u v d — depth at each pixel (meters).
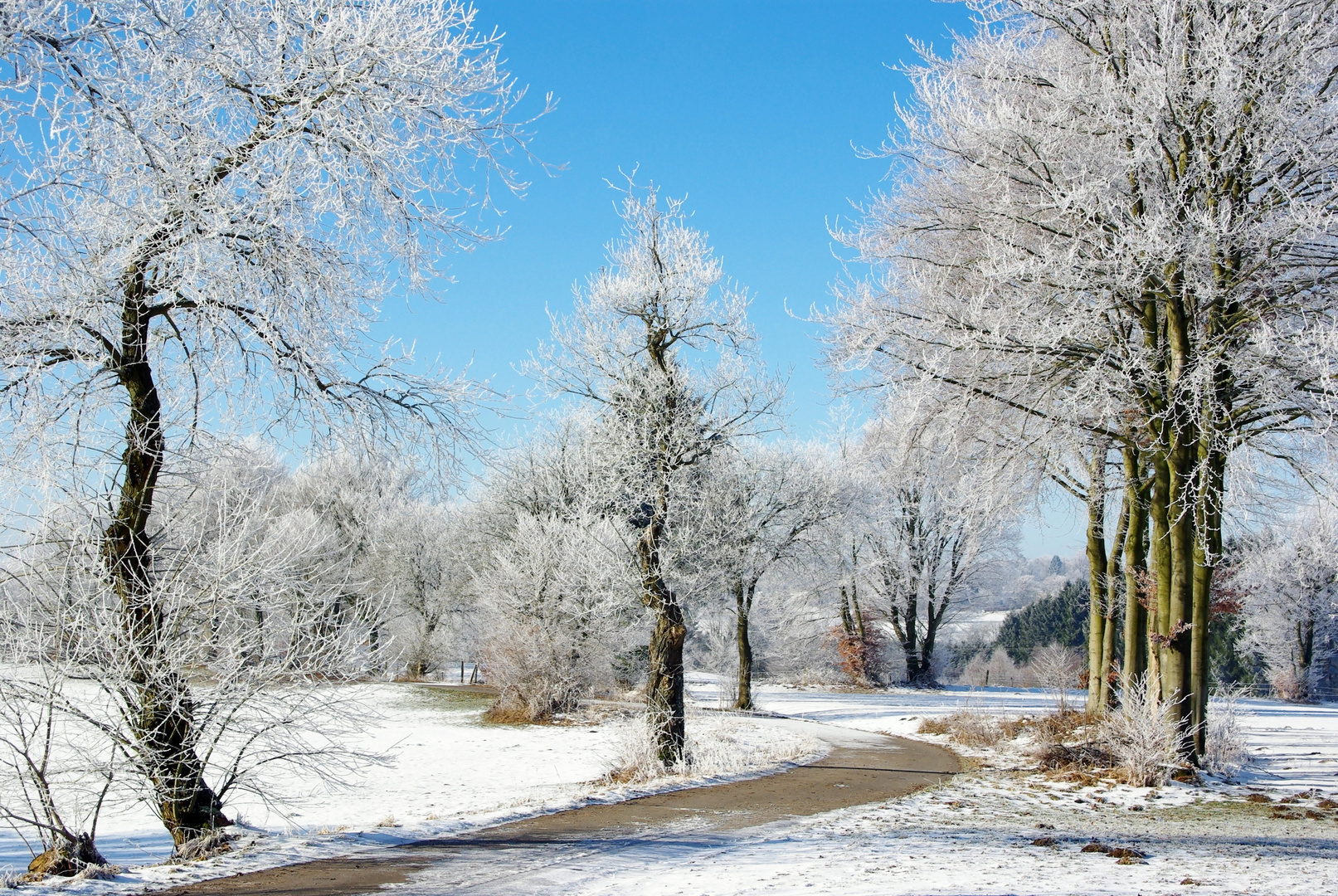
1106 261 11.55
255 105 8.59
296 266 8.62
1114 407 12.17
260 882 6.74
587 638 28.31
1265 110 11.27
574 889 6.64
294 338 8.71
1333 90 12.27
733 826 9.77
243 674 8.61
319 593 9.09
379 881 6.79
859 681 44.34
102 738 8.25
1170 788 11.89
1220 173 11.70
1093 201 11.89
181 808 8.62
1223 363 11.66
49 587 7.91
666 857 7.95
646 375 16.56
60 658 7.84
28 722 8.05
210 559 8.59
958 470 13.96
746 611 32.31
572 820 10.09
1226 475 12.42
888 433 14.51
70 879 6.78
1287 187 11.80
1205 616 13.38
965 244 14.39
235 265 8.29
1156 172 11.83
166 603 8.33
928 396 13.02
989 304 13.27
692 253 16.11
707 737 18.33
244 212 8.14
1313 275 12.25
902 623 50.31
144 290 8.35
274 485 10.14
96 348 7.99
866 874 6.87
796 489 31.27
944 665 53.62
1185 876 6.66
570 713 27.94
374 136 8.77
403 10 8.87
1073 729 18.20
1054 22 13.65
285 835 8.91
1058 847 8.20
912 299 14.34
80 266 7.62
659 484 16.12
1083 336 12.24
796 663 47.22
